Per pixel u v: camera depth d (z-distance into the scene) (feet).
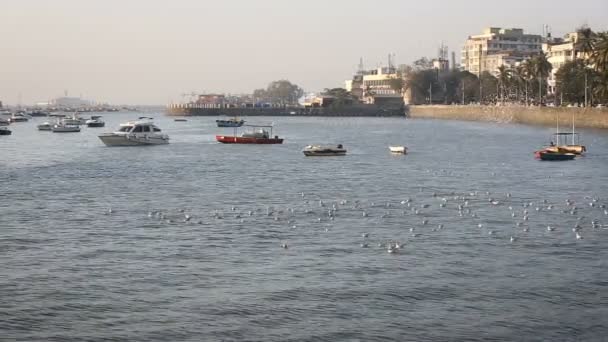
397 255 164.25
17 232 189.98
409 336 118.73
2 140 600.80
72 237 184.03
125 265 156.87
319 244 174.91
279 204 236.02
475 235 184.14
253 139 541.34
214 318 125.80
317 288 140.56
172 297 135.85
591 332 120.16
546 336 118.73
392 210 221.66
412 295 136.67
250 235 185.26
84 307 130.82
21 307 130.72
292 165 370.12
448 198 245.45
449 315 127.03
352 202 238.68
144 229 193.67
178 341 116.88
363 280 145.59
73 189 274.57
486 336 118.73
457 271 151.43
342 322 124.16
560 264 156.35
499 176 313.32
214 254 165.89
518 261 158.92
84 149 488.02
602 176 310.04
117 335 119.14
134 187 281.13
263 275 149.07
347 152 453.99
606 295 136.36
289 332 120.06
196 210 224.33
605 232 186.80
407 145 514.27
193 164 376.68
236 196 255.70
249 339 117.50
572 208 223.10
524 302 132.98
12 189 273.75
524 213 213.05
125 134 514.27
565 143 452.35
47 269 153.79
